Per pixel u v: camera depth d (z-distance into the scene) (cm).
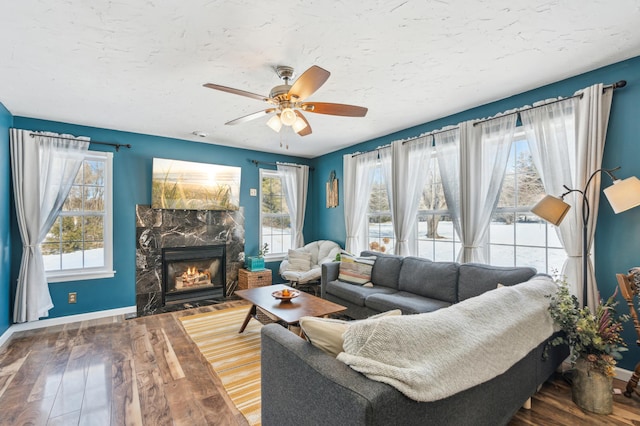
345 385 105
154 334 329
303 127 250
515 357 157
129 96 293
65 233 377
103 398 211
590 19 184
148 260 421
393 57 227
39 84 265
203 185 460
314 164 592
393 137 423
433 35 200
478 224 311
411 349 118
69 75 249
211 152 484
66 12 172
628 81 229
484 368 135
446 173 341
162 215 434
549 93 272
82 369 251
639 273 201
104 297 392
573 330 199
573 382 203
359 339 118
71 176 364
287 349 138
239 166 513
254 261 490
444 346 126
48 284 360
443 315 141
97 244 396
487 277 271
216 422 186
